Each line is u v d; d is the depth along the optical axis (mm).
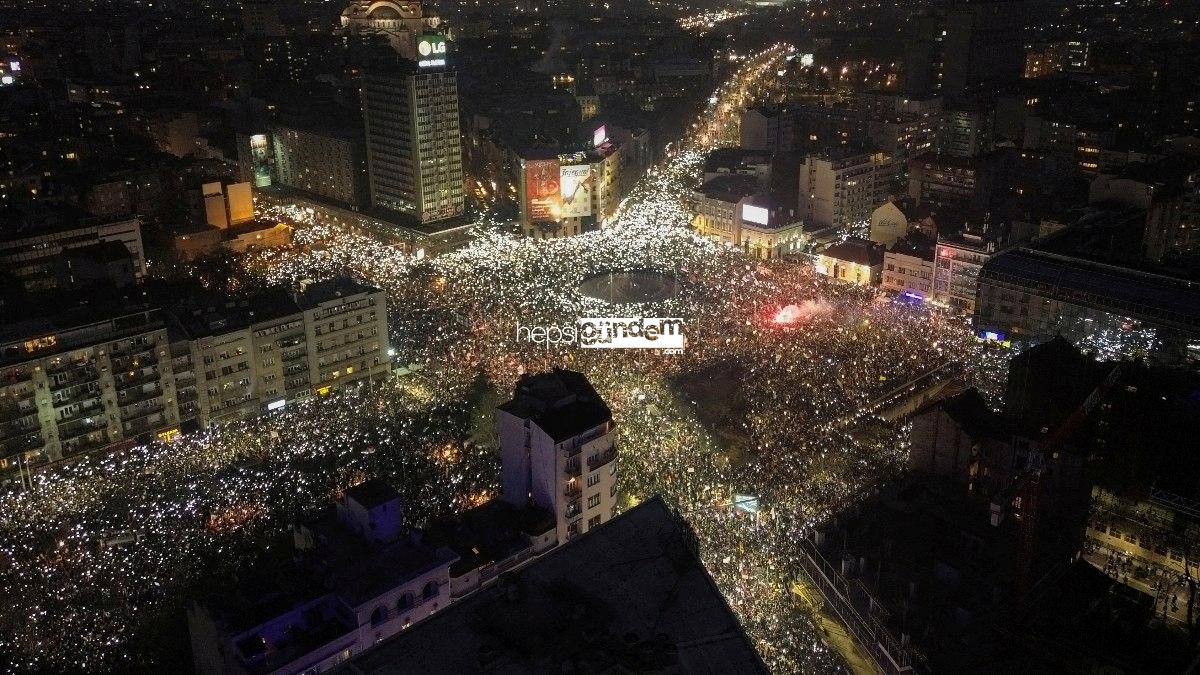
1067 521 100125
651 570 45094
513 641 39656
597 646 38531
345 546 96312
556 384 112000
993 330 172875
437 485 122812
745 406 142250
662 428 134375
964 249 192875
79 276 181000
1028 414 114750
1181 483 104000
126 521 117688
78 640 97125
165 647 97562
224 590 94562
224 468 131500
